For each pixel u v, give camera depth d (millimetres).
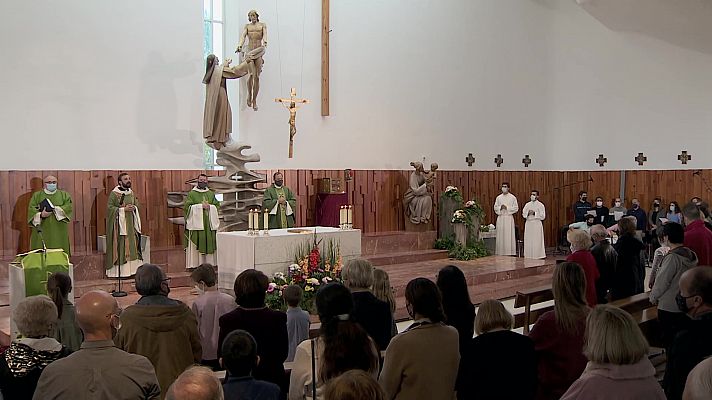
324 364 3246
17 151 10867
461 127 17000
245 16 13445
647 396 2947
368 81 15336
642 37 17328
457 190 15383
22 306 3512
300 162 14281
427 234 15344
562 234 17547
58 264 7473
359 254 9742
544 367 4195
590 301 6402
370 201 15398
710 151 16484
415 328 3725
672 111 17047
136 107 12070
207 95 11992
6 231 10680
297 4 14148
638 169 17625
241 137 13383
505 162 17828
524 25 18047
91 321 3223
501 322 3760
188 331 4258
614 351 2963
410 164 15773
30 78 10961
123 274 10758
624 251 7531
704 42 16438
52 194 10344
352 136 15117
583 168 18469
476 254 15141
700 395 2645
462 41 16969
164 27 12375
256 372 4266
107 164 11766
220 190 11852
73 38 11367
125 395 3162
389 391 3646
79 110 11453
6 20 10742
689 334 3689
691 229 7086
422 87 16266
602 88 18062
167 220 12352
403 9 15891
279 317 4402
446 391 3648
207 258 11641
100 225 11617
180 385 2436
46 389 3117
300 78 14250
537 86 18391
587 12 17969
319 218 14273
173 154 12547
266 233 9148
